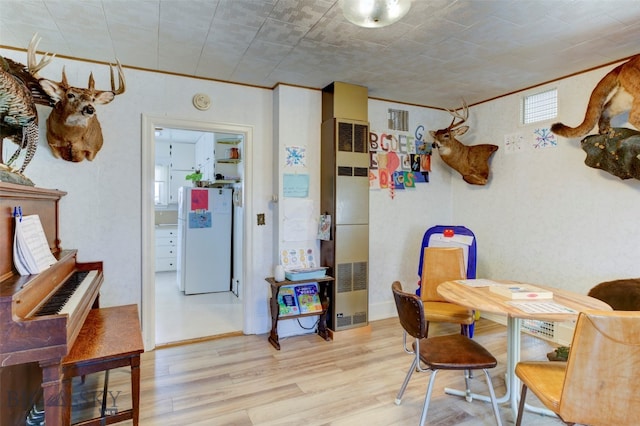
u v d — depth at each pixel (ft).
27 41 8.04
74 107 7.47
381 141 12.82
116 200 9.50
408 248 13.46
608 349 4.28
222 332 11.38
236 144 17.43
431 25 7.40
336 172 10.85
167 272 21.24
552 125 10.04
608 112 8.72
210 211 16.83
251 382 8.20
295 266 11.21
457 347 6.73
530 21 7.24
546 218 10.96
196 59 9.13
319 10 6.82
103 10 6.79
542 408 6.98
